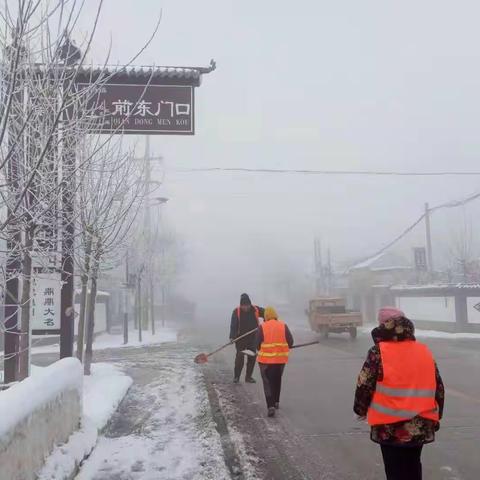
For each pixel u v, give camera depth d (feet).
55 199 18.06
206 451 19.49
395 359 11.69
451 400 28.50
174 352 60.08
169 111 29.78
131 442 20.63
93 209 29.01
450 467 17.62
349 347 62.34
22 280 22.88
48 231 22.61
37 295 30.63
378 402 11.70
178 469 17.47
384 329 12.10
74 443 17.30
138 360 51.06
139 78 29.45
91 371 37.91
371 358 11.88
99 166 28.25
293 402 29.12
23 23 14.23
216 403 28.71
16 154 17.12
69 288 30.66
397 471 11.68
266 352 25.99
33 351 66.90
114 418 24.90
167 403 28.76
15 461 12.32
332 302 85.71
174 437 21.53
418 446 11.48
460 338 72.95
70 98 17.21
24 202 17.47
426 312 95.09
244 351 35.17
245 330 35.37
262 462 18.48
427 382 11.63
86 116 19.52
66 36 16.78
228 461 18.61
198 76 29.89
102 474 16.94
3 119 14.11
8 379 26.94
